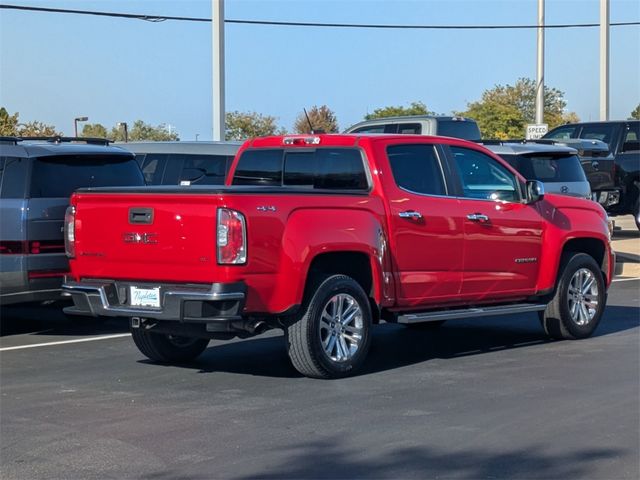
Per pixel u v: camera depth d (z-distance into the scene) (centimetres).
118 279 860
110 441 681
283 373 912
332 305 869
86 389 849
